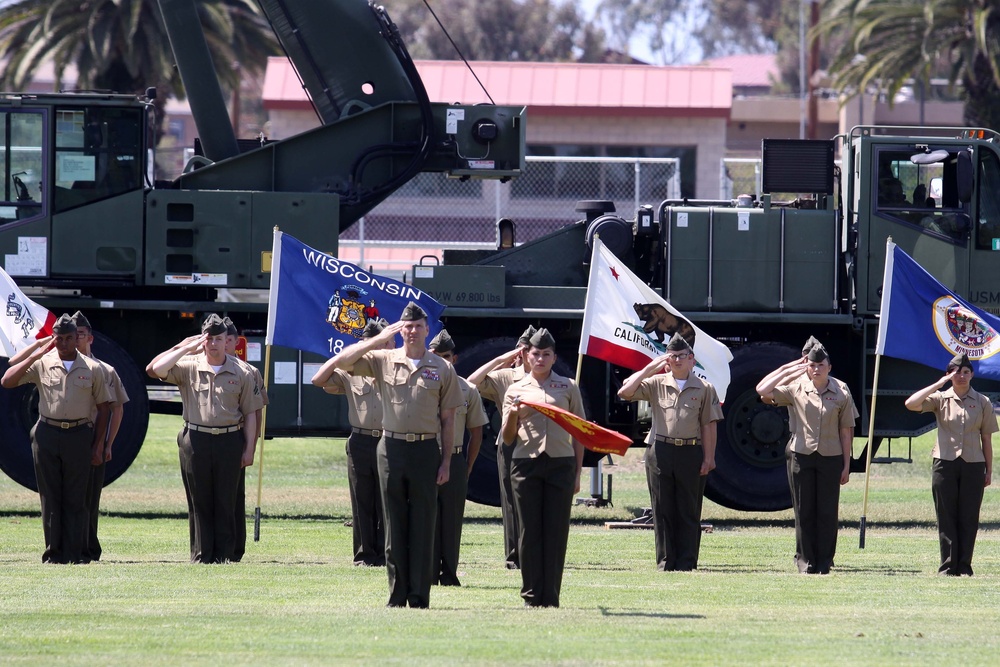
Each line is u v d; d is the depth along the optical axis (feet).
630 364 151.84
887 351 155.12
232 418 138.72
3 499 197.16
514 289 185.37
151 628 98.02
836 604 116.16
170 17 194.90
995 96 395.75
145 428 180.65
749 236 186.19
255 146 204.44
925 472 246.68
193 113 196.95
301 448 275.80
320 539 160.15
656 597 119.03
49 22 351.87
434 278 183.11
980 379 188.75
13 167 178.70
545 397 109.40
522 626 100.07
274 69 379.14
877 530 179.52
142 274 179.93
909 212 184.34
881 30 403.75
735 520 193.77
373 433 138.00
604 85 389.80
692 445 140.56
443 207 335.47
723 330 191.11
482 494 183.52
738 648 92.48
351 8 195.52
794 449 142.31
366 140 188.44
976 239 184.65
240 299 190.39
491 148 190.08
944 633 100.48
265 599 113.70
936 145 184.44
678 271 185.88
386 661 85.76
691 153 386.11
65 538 138.10
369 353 108.58
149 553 146.61
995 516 192.85
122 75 368.27
